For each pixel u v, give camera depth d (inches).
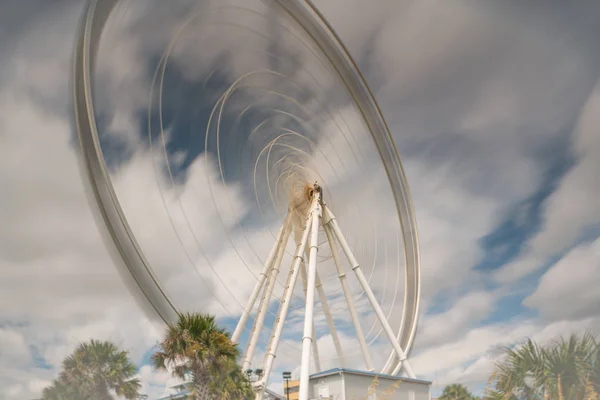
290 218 1715.1
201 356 799.7
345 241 1707.7
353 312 1692.9
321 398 1269.7
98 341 1039.0
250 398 889.5
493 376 684.1
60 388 1005.2
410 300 2020.2
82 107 1149.7
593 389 641.6
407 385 1368.1
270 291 1519.4
